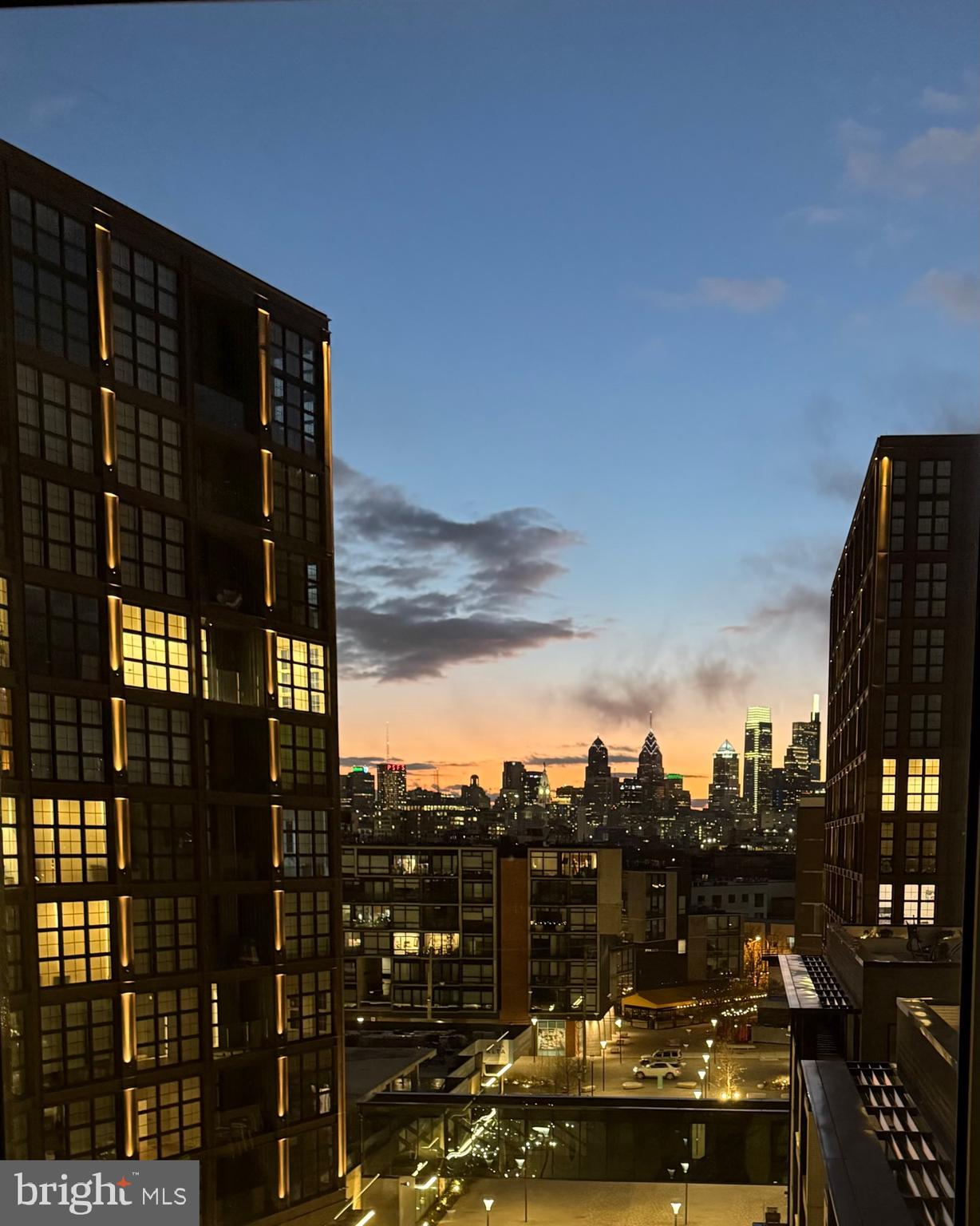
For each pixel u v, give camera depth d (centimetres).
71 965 2523
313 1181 3153
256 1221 2967
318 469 3503
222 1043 2981
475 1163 3378
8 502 2448
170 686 2892
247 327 3262
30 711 2480
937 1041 1488
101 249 2714
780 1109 3250
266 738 3198
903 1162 1380
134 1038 2638
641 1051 6094
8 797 2406
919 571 3716
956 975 2245
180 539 2961
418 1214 3322
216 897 3061
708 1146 3256
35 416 2544
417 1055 4428
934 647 3734
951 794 3653
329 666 3506
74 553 2636
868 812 3725
